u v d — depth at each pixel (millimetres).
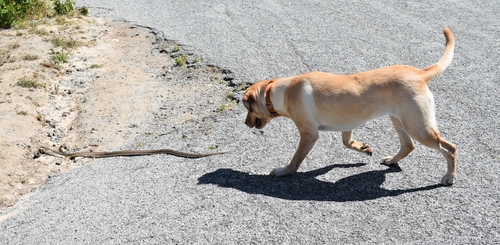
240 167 2836
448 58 2549
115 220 2570
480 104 3215
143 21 5445
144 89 4133
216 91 3920
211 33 4863
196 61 4371
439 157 2717
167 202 2623
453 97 3324
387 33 4387
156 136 3471
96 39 5102
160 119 3721
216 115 3562
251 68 4078
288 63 4051
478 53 3887
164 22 5340
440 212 2334
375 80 2482
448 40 2617
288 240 2275
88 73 4434
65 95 4121
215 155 3004
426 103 2412
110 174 3035
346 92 2514
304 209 2432
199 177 2797
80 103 4020
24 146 3484
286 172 2689
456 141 2857
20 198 3086
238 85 3900
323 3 5363
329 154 2863
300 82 2611
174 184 2775
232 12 5391
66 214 2709
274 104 2703
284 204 2479
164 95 4020
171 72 4324
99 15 5770
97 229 2533
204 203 2559
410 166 2678
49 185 3109
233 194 2592
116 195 2779
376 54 4035
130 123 3727
